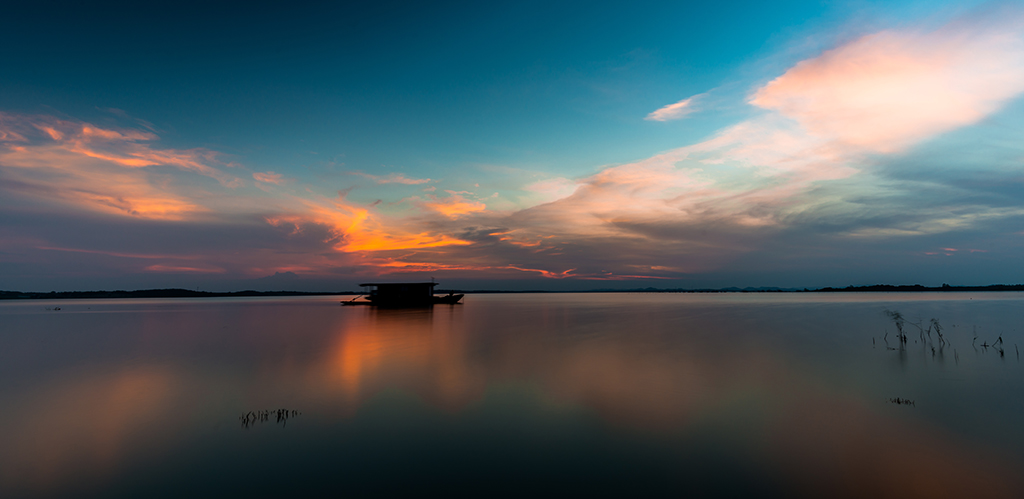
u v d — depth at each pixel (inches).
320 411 479.8
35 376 663.1
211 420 452.4
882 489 297.0
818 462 339.0
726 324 1464.1
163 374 671.1
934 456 347.9
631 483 310.5
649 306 3083.2
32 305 4028.1
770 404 487.8
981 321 1421.0
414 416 460.4
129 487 310.8
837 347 895.1
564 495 295.0
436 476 324.5
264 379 630.5
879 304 2928.2
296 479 321.4
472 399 519.8
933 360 735.1
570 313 2193.7
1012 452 352.2
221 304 4217.5
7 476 328.8
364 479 320.5
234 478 323.6
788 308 2503.7
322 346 965.2
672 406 484.1
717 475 320.5
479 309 2632.9
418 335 1173.7
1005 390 538.0
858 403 487.8
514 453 364.5
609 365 717.3
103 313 2477.9
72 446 386.6
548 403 501.0
